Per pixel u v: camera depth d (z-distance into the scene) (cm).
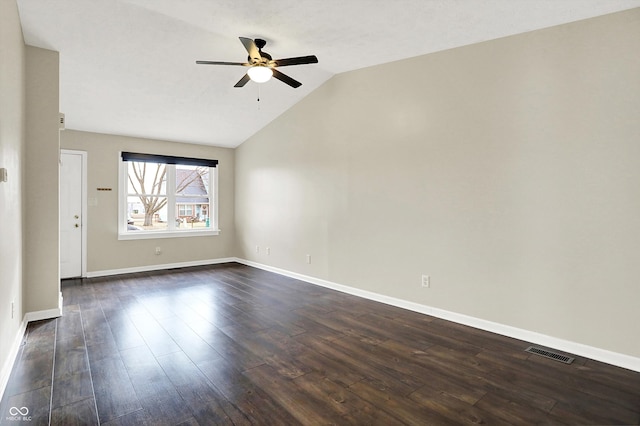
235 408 196
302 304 396
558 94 271
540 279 282
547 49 276
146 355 264
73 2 288
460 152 330
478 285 320
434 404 200
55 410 194
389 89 392
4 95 227
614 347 248
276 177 569
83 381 225
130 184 589
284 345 284
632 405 199
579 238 262
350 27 310
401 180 380
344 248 449
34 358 258
